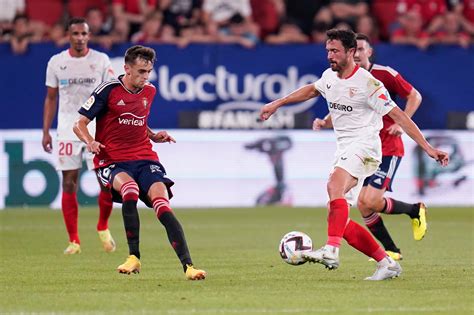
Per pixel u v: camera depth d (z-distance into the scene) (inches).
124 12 2938.0
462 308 1160.2
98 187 2741.1
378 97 1368.1
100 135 1457.9
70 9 2984.7
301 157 2824.8
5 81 2721.5
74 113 1857.8
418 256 1744.6
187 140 2787.9
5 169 2723.9
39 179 2733.8
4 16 2982.3
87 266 1599.4
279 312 1125.7
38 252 1820.9
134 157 1446.9
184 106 2783.0
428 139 2856.8
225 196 2810.0
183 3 2982.3
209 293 1273.4
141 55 1414.9
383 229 1694.1
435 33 3031.5
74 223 1819.6
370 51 1707.7
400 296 1249.4
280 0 3051.2
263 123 2815.0
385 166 1683.1
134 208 1407.5
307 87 1450.5
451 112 2866.6
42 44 2731.3
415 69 2854.3
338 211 1339.8
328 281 1395.2
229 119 2800.2
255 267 1577.3
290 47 2815.0
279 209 2741.1
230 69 2797.7
